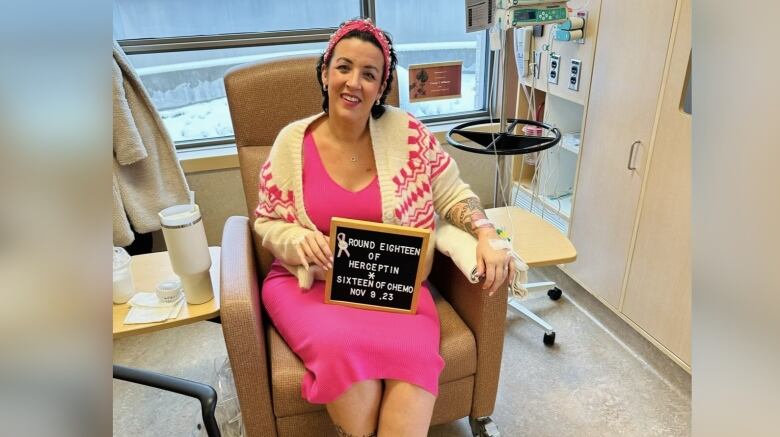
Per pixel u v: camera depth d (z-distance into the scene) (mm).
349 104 1300
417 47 2551
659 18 1540
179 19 2215
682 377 1729
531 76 2258
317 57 1650
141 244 2088
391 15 2449
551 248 1529
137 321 1216
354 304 1308
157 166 2012
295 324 1270
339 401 1164
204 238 1254
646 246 1739
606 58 1784
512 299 2131
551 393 1735
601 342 1970
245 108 1594
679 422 1609
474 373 1386
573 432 1589
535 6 1596
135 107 1923
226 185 2312
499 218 1708
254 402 1222
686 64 1476
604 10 1757
